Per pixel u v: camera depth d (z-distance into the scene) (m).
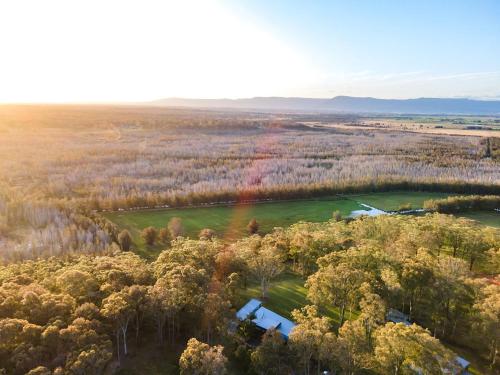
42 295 49.81
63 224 110.12
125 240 101.50
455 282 58.97
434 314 58.66
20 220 116.00
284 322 60.94
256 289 74.06
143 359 49.75
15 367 38.50
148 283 58.66
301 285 76.56
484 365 52.88
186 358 42.16
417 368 42.53
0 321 41.84
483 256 79.19
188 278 55.94
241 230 120.56
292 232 96.62
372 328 50.47
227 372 49.16
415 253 75.69
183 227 116.94
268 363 46.88
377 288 60.00
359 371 49.47
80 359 38.00
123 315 47.38
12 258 87.00
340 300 59.25
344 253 70.06
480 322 53.09
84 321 44.16
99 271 60.78
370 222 96.31
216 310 51.81
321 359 47.59
